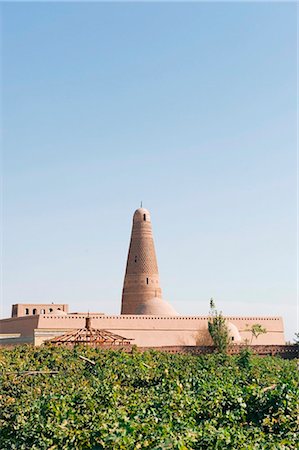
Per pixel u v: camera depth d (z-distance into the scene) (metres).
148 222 57.38
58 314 48.50
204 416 16.64
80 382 23.48
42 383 23.48
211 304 49.00
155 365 30.28
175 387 19.05
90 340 41.25
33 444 14.95
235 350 46.25
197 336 50.78
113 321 48.94
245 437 13.63
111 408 16.41
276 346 46.81
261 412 16.75
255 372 29.73
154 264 56.53
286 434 14.89
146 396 19.08
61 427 14.57
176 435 12.95
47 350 32.69
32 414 16.45
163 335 50.03
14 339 48.50
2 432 16.28
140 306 54.50
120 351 33.81
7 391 22.47
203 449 13.08
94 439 13.87
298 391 17.02
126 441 12.56
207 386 19.03
